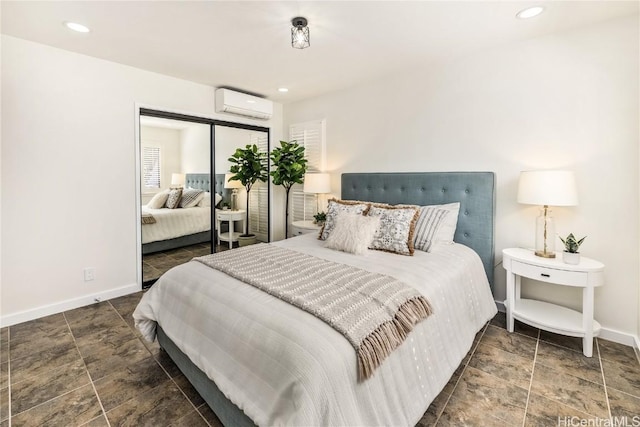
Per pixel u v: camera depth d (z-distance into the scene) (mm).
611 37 2090
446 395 1655
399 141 3209
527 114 2439
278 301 1413
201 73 3152
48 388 1705
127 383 1757
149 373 1851
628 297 2113
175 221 3459
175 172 3418
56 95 2561
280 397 1093
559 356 2006
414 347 1426
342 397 1070
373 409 1152
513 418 1492
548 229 2250
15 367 1891
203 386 1528
